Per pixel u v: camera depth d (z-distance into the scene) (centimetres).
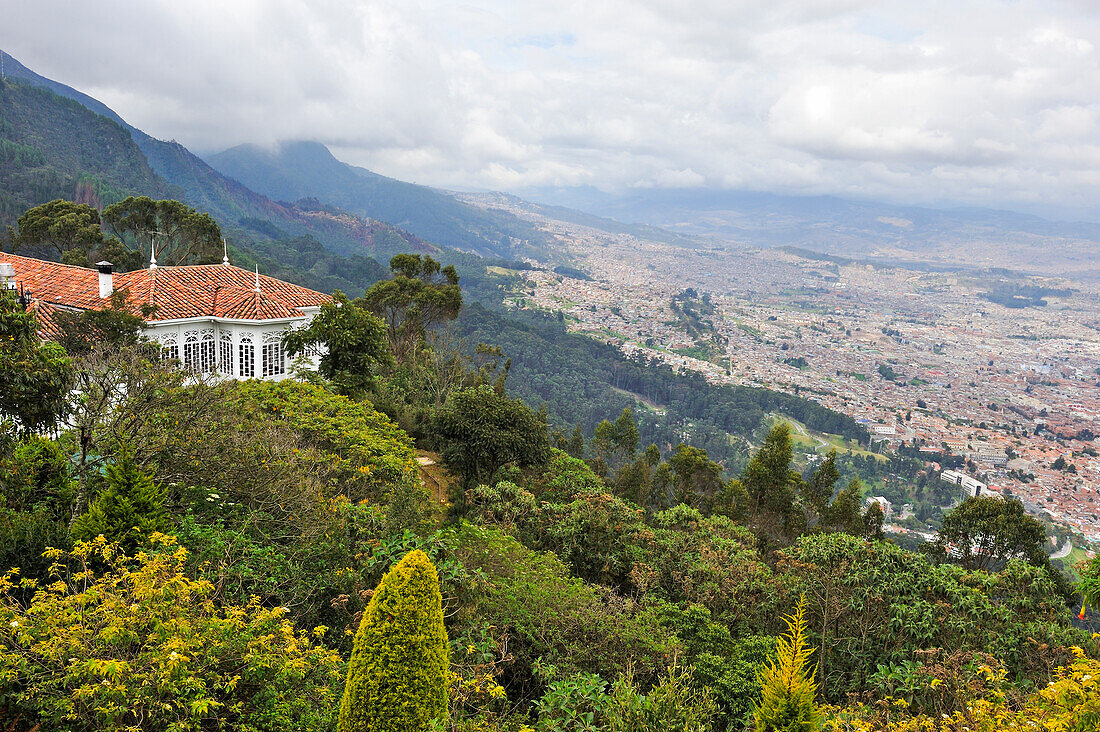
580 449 4119
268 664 779
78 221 4653
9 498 1176
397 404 2862
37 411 1141
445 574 1180
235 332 2678
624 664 1171
